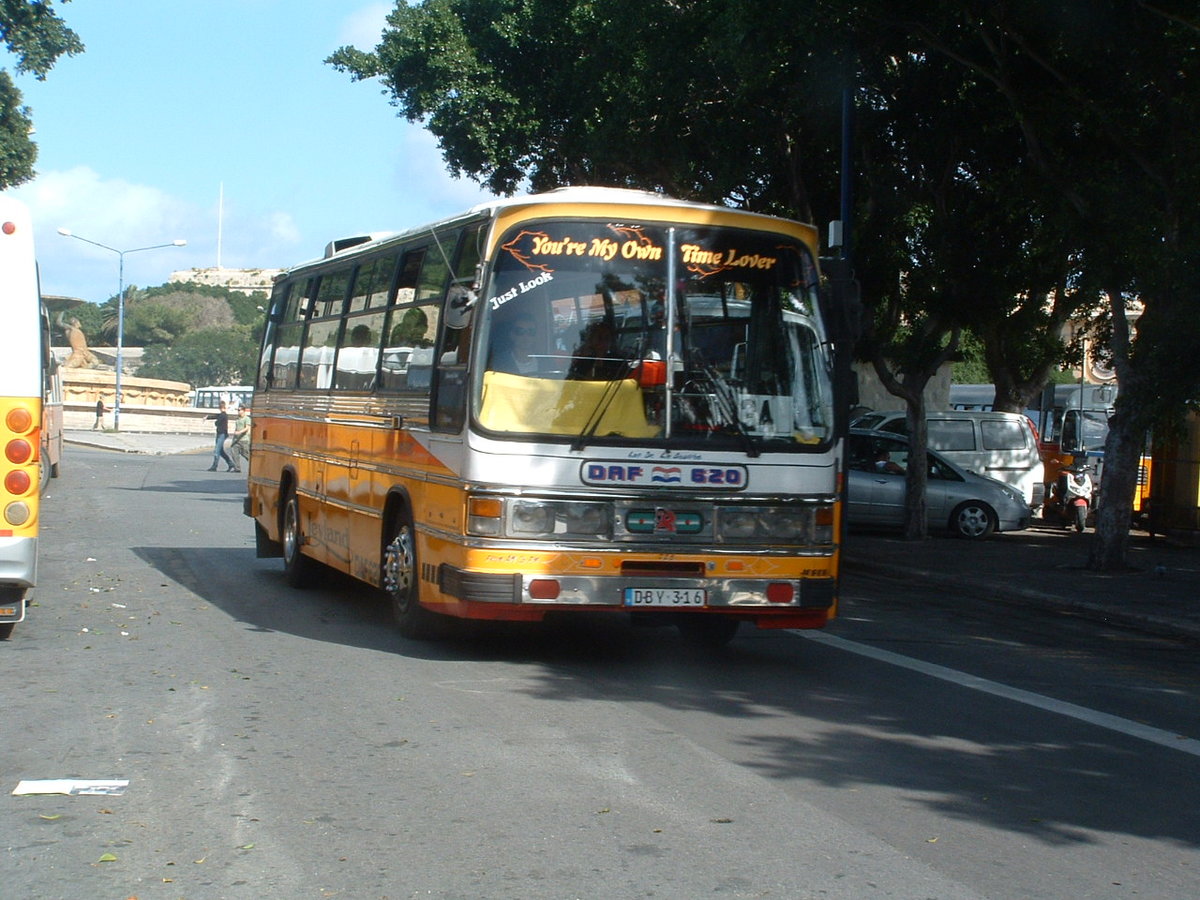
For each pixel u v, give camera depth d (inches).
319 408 517.0
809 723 313.1
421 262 414.9
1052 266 788.0
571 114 992.9
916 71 744.3
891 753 286.2
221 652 389.1
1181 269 571.2
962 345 1224.2
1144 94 629.0
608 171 1006.4
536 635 432.8
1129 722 330.6
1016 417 1080.8
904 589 634.2
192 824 227.0
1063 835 231.3
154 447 2167.8
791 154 842.8
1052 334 1067.9
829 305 381.1
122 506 974.4
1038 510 1100.5
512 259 358.6
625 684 354.6
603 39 911.7
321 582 546.6
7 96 1112.2
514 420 353.7
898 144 802.2
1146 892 203.5
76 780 252.2
